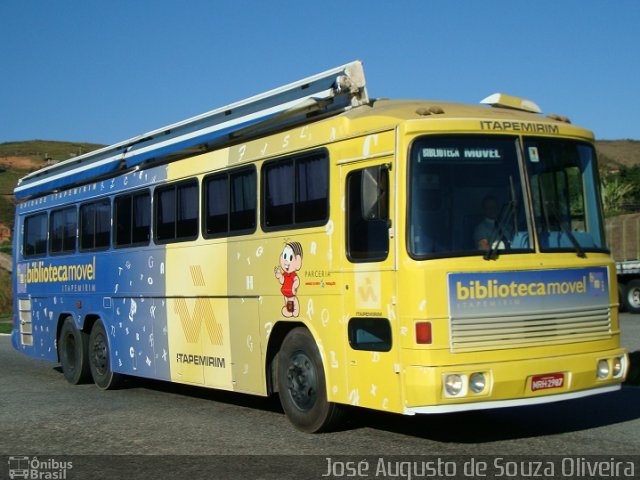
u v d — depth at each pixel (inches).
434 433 354.0
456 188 310.5
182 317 447.8
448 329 296.7
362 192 316.8
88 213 554.9
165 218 468.1
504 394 302.0
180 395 500.4
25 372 645.9
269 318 378.9
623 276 1047.6
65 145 4726.9
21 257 654.5
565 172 334.0
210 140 426.0
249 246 394.0
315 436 354.0
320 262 347.3
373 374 317.7
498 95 361.7
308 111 366.0
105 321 526.0
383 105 340.2
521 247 314.7
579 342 322.0
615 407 402.9
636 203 1386.6
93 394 514.3
